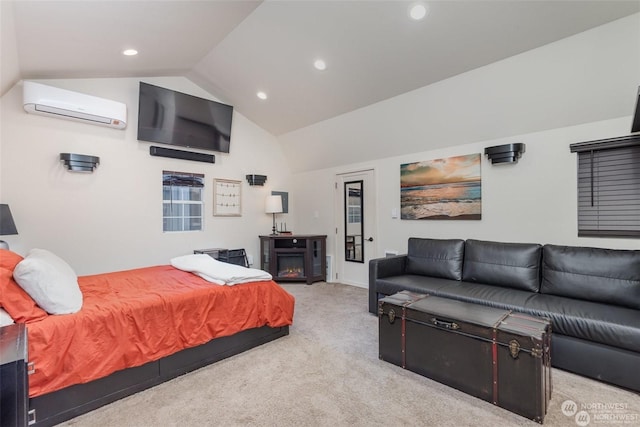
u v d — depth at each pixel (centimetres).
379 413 178
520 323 188
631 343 189
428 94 343
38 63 287
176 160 443
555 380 208
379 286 337
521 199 321
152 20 255
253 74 394
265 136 553
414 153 412
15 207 320
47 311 182
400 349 231
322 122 471
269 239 514
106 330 190
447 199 380
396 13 257
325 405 187
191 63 394
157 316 212
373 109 400
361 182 486
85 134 363
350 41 300
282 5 275
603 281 238
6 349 116
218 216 490
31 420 160
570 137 290
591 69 250
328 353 256
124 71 367
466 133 353
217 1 253
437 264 340
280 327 287
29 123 327
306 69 358
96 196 371
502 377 181
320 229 551
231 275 267
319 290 468
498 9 235
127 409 185
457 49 281
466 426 166
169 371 217
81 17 222
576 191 289
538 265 279
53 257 233
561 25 236
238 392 201
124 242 393
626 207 266
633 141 255
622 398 187
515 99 299
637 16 216
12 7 185
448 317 204
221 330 242
